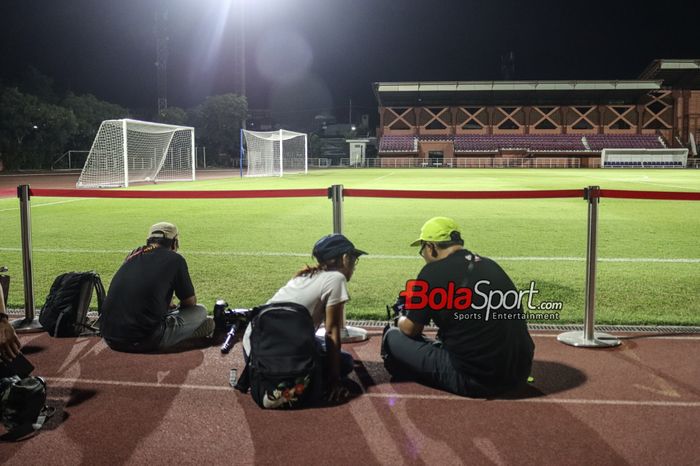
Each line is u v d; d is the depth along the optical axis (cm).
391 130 7438
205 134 7438
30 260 524
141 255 445
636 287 666
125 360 435
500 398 364
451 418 337
